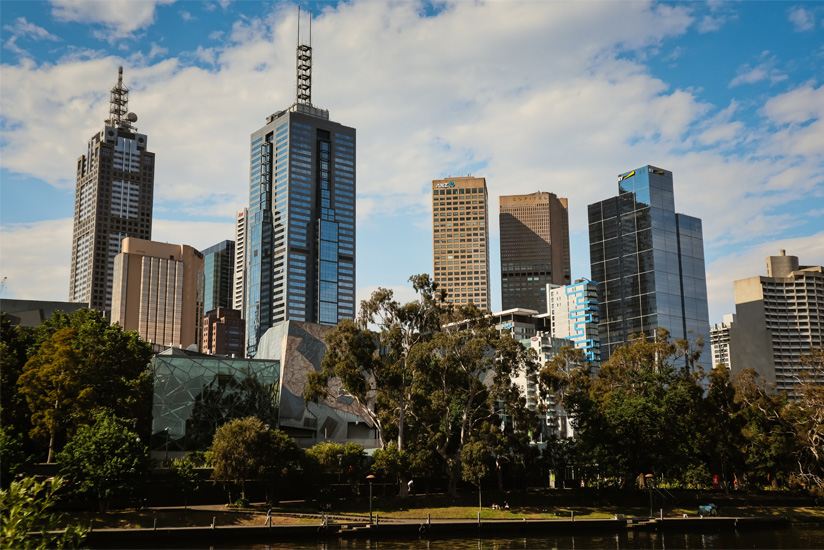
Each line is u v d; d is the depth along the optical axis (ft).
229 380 438.40
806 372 471.21
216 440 331.36
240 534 276.21
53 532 240.73
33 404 341.21
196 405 426.10
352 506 342.85
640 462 383.24
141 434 422.41
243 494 333.83
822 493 399.65
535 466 424.05
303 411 469.98
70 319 435.53
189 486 309.42
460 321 400.47
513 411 381.81
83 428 301.22
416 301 390.21
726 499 403.13
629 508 374.43
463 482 417.08
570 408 424.46
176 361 428.97
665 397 401.08
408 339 386.52
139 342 435.12
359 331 369.50
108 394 377.91
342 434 480.23
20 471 264.31
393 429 370.32
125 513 289.74
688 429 417.08
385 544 273.13
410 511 334.85
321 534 288.30
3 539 89.51
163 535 264.31
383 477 382.83
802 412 436.35
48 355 349.61
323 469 351.46
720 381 463.01
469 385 383.04
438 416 378.32
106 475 278.67
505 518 328.08
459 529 304.91
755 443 438.40
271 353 507.30
